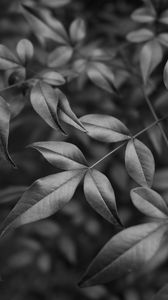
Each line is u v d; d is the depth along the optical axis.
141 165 0.34
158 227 0.31
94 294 0.63
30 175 0.59
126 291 0.61
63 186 0.32
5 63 0.39
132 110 0.53
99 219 0.62
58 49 0.44
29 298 0.65
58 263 0.64
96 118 0.35
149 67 0.41
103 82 0.42
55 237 0.61
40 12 0.45
